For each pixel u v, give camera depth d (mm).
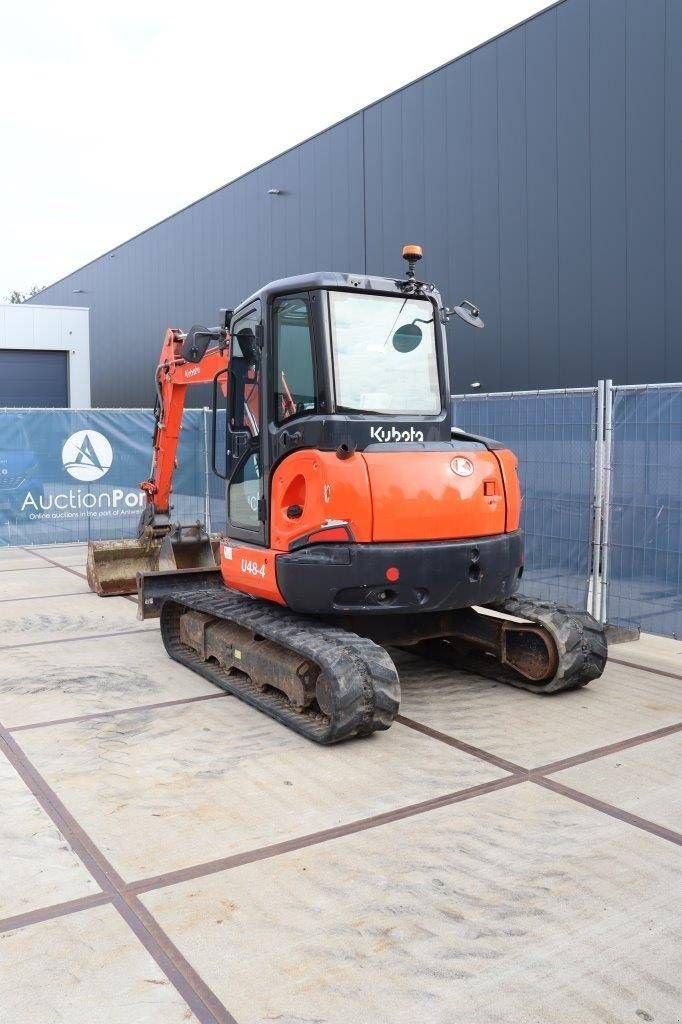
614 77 10523
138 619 7980
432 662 6773
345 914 3266
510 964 2967
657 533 7277
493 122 12172
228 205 19047
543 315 11680
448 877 3525
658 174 10133
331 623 5746
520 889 3436
